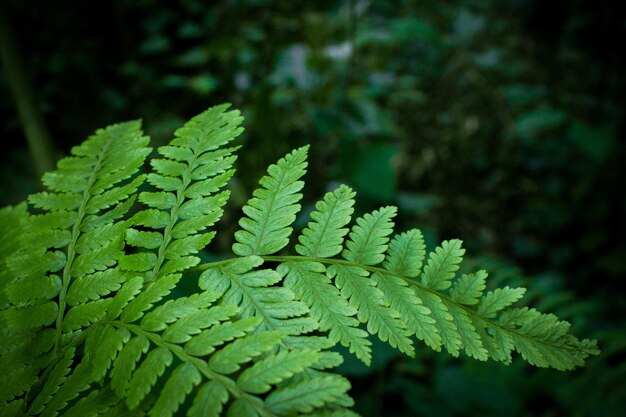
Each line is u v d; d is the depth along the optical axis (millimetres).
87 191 1145
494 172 5281
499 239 4758
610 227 4508
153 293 864
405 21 4141
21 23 4520
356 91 3992
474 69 6176
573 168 5238
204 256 1274
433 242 2062
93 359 818
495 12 7164
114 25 4645
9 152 3730
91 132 4305
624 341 2479
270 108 3445
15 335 913
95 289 950
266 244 956
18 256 1026
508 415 2324
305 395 675
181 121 3924
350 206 994
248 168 3512
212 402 686
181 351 753
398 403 2414
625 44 5574
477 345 864
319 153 4027
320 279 916
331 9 4953
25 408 808
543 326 878
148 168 2449
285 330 833
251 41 4426
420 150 5379
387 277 930
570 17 6293
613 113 5527
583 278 4348
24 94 2283
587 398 2320
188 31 4270
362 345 836
